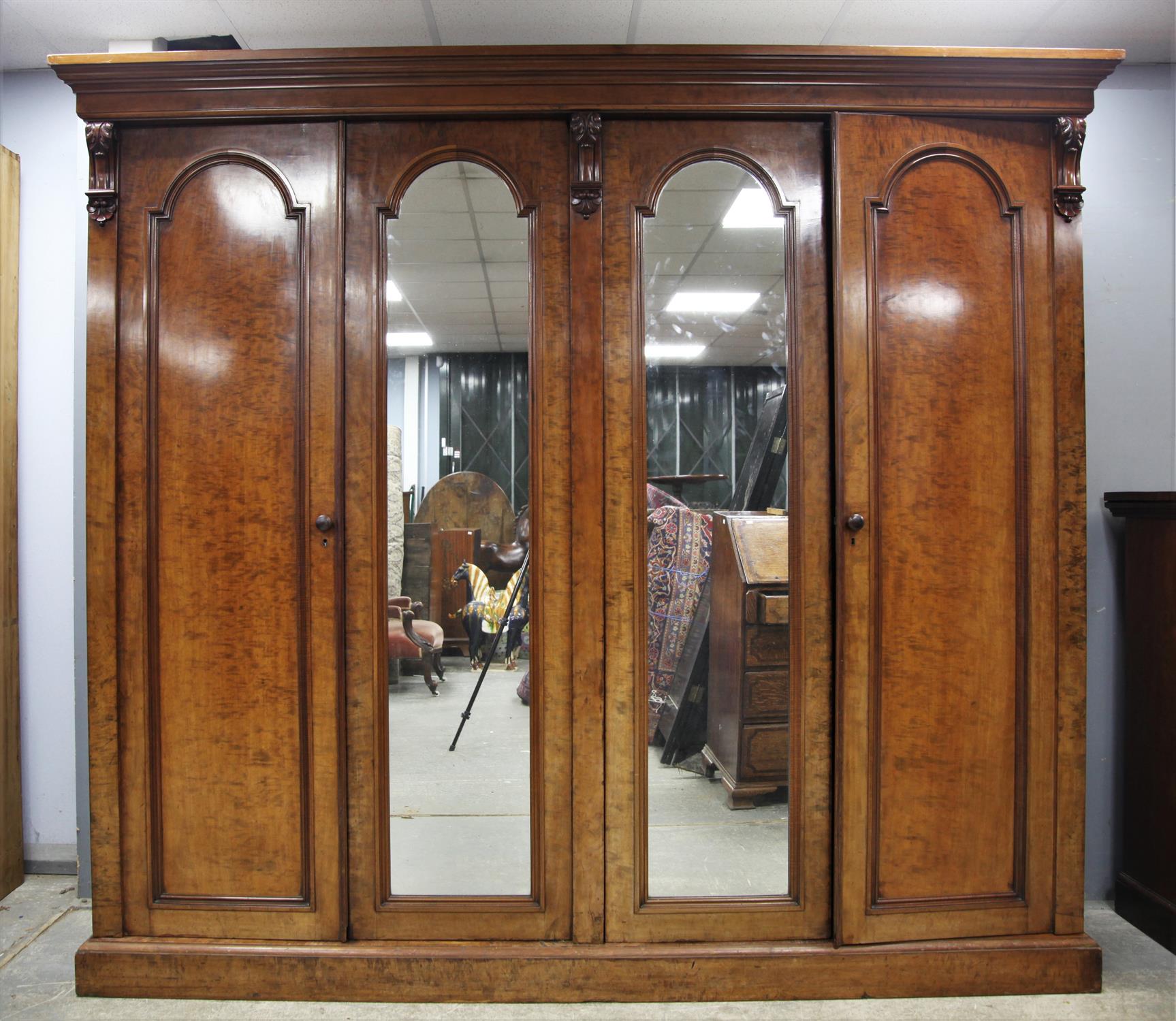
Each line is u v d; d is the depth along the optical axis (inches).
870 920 63.3
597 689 63.8
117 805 64.4
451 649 67.1
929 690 64.3
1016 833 65.1
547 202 64.5
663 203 64.7
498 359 65.8
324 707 63.9
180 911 64.4
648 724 64.6
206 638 64.7
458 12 75.4
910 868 64.1
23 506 87.7
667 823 65.4
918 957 63.1
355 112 63.5
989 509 64.9
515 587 67.1
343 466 64.3
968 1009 61.6
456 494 66.6
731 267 64.7
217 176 64.7
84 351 84.4
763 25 78.2
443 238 64.9
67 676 88.7
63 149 88.0
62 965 69.1
